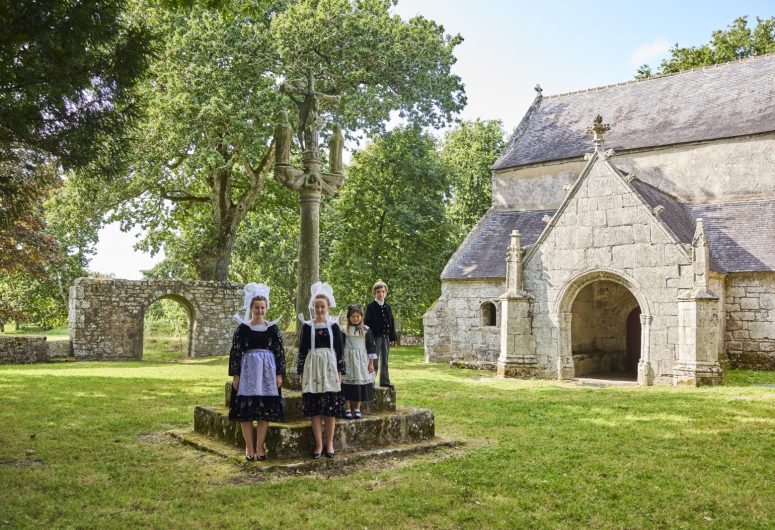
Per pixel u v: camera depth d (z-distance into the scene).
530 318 19.28
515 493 6.18
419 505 5.70
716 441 8.77
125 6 8.34
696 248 16.56
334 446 7.49
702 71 25.69
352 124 25.88
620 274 17.78
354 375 7.80
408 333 42.81
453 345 24.39
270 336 7.22
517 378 18.81
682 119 24.19
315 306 7.36
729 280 19.69
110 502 5.71
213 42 24.02
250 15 11.23
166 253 33.84
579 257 18.55
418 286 32.06
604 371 21.98
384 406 8.64
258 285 7.40
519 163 26.75
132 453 7.64
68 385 14.88
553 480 6.63
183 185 30.30
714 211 21.69
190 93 24.28
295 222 35.06
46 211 28.81
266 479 6.53
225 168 25.53
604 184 18.28
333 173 9.94
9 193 8.05
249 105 23.78
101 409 11.13
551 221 19.16
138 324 26.78
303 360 7.24
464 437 8.91
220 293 28.77
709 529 5.28
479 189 41.59
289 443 7.21
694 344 16.12
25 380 15.91
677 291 16.81
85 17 6.80
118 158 8.15
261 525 5.16
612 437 9.02
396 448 7.77
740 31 32.81
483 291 23.77
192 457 7.45
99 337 25.92
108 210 29.47
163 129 25.48
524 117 29.12
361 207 33.59
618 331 22.39
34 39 6.60
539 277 19.27
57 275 39.62
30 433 8.80
